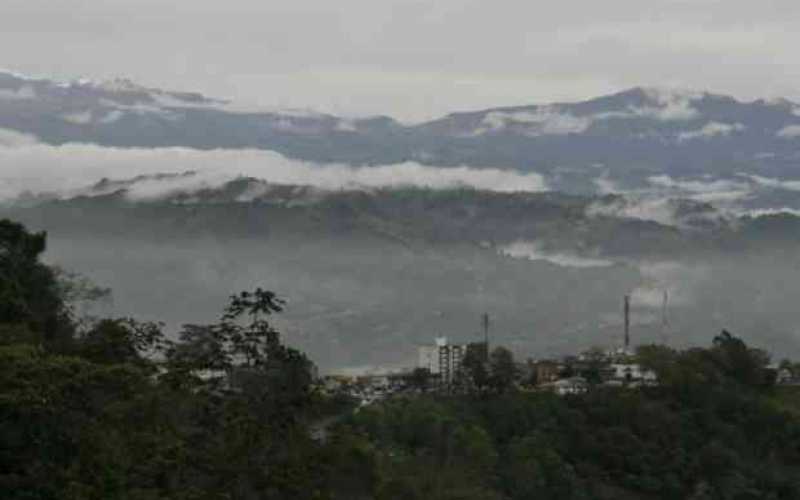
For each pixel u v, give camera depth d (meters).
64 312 96.44
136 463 54.59
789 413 155.75
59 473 53.97
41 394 55.62
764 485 142.25
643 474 138.75
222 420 56.94
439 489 114.00
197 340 67.12
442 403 150.50
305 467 56.44
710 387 160.38
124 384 59.62
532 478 129.12
